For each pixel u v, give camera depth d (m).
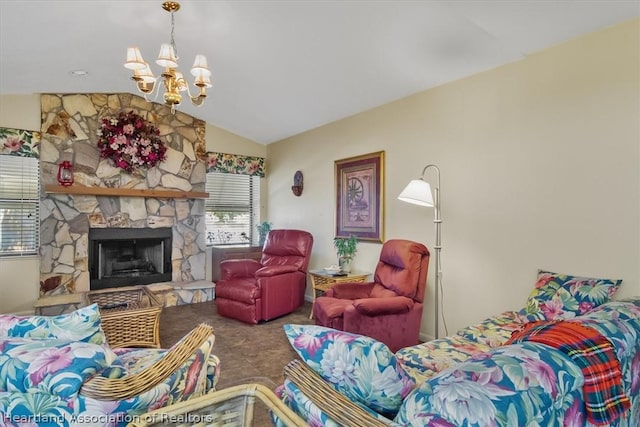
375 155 4.02
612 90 2.27
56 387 1.02
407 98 3.67
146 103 4.89
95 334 1.38
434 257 3.39
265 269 4.01
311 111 4.43
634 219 2.18
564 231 2.49
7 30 2.73
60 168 4.20
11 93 4.05
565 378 1.00
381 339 2.76
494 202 2.91
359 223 4.22
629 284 2.20
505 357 1.01
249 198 5.96
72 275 4.36
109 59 3.49
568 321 1.39
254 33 2.92
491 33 2.47
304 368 1.30
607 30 2.29
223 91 4.22
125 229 4.74
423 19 2.45
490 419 0.82
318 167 4.93
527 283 2.70
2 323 1.34
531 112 2.68
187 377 1.32
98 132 4.50
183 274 5.17
